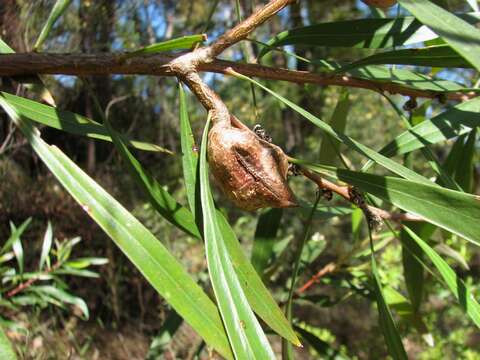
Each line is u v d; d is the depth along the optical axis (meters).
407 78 0.17
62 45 0.54
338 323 0.80
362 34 0.17
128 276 0.76
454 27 0.10
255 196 0.13
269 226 0.22
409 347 0.61
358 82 0.17
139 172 0.14
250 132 0.13
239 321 0.11
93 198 0.12
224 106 0.14
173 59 0.14
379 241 0.34
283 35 0.17
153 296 0.78
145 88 0.71
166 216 0.14
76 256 0.70
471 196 0.12
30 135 0.13
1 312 0.48
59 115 0.15
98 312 0.71
